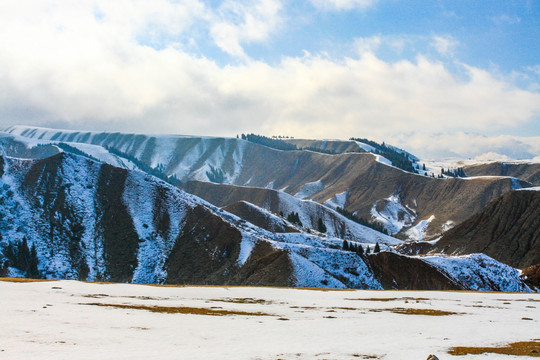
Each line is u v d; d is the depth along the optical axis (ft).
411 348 158.92
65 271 632.79
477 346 165.99
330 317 235.40
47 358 127.75
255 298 324.39
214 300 301.84
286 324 205.57
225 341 163.53
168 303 270.46
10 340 147.74
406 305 305.53
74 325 178.91
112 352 138.10
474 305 317.63
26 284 326.85
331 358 142.10
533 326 220.02
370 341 170.50
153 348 146.51
